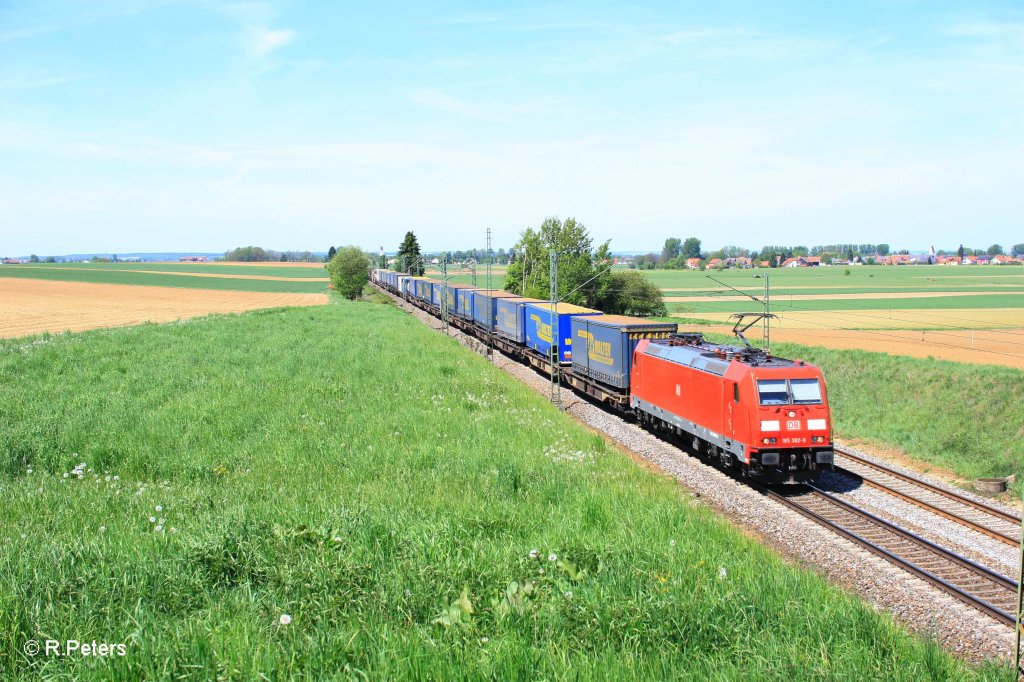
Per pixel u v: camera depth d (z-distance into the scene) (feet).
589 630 27.14
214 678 21.86
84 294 348.79
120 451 57.41
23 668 22.20
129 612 25.86
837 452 75.10
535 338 125.49
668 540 40.96
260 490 48.11
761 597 32.27
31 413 70.03
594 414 96.58
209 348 123.24
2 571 28.48
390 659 23.49
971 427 79.15
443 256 189.26
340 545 34.50
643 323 92.94
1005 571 44.09
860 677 25.31
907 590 40.98
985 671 29.07
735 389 61.98
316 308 244.42
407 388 92.32
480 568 32.91
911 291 381.40
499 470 55.72
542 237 246.88
